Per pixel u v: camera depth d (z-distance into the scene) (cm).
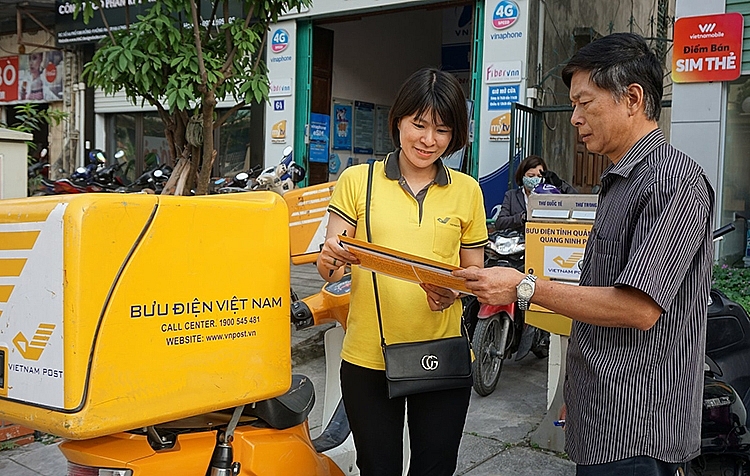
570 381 199
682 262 171
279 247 186
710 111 694
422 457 233
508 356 518
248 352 180
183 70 468
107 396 152
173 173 512
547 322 362
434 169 233
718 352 362
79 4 500
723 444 317
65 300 148
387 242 224
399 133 228
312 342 566
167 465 181
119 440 180
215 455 192
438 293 209
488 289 179
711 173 698
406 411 246
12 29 1359
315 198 312
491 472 361
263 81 488
